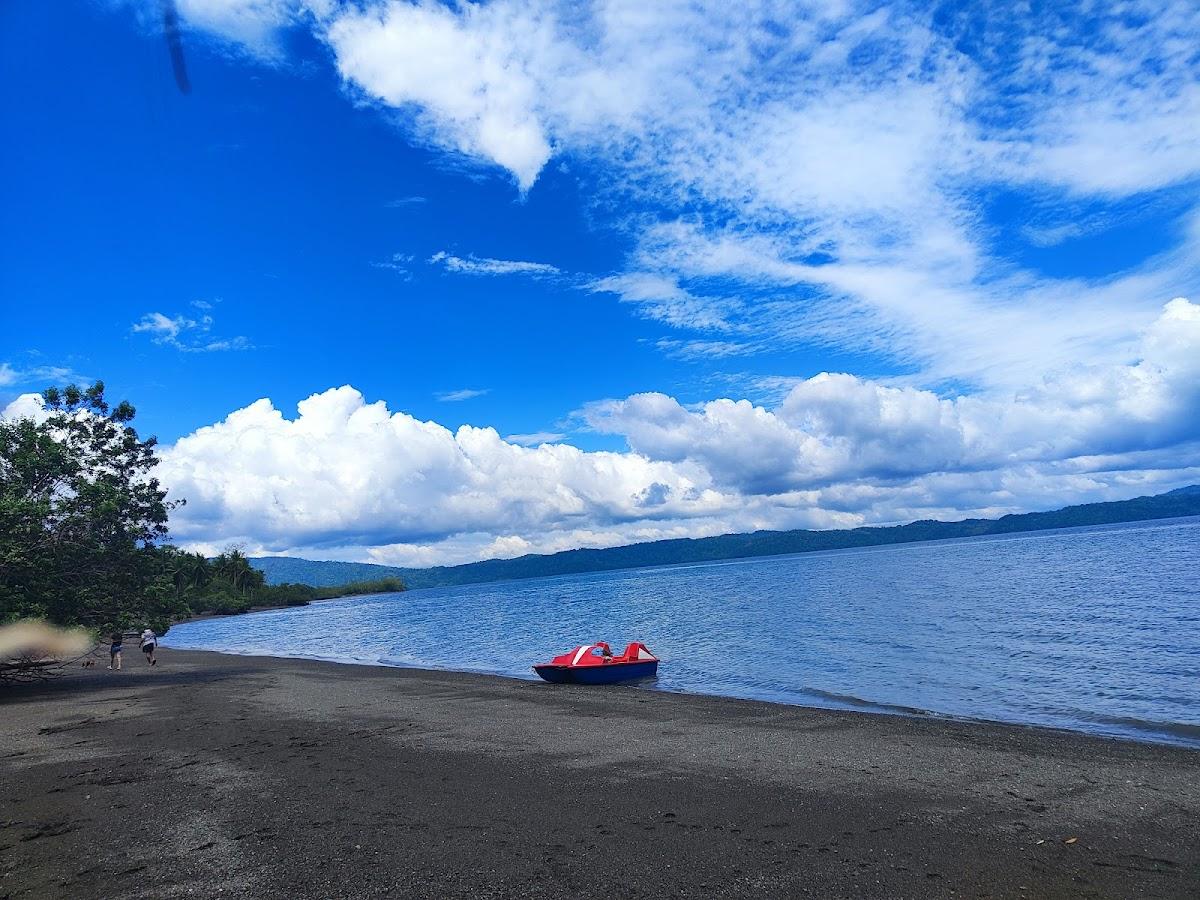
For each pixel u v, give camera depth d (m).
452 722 15.99
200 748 13.34
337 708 18.27
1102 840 8.14
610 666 24.06
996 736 13.84
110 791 10.38
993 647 26.39
